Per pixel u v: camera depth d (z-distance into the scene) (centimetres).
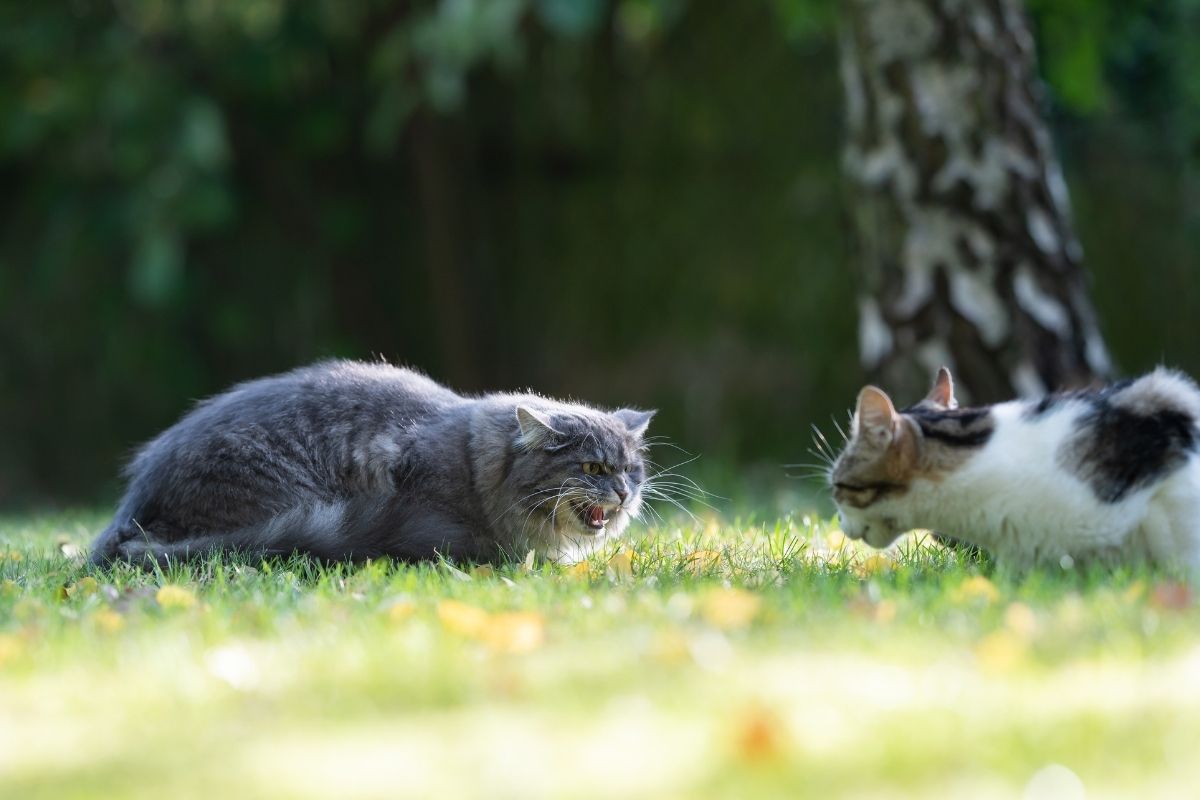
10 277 2428
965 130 1296
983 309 1294
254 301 2447
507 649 602
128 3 2259
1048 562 780
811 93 2191
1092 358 1316
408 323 2452
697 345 2188
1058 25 1759
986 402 1291
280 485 923
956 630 609
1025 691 516
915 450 792
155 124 2136
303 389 966
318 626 661
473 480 944
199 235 2419
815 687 524
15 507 2222
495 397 1009
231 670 574
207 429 945
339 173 2456
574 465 945
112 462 2398
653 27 2258
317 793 434
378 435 951
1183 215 2080
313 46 2333
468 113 2359
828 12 1888
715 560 851
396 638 618
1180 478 746
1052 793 416
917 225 1309
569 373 2281
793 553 883
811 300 2128
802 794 422
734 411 2131
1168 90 2077
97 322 2417
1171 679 521
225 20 2278
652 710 502
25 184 2445
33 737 505
